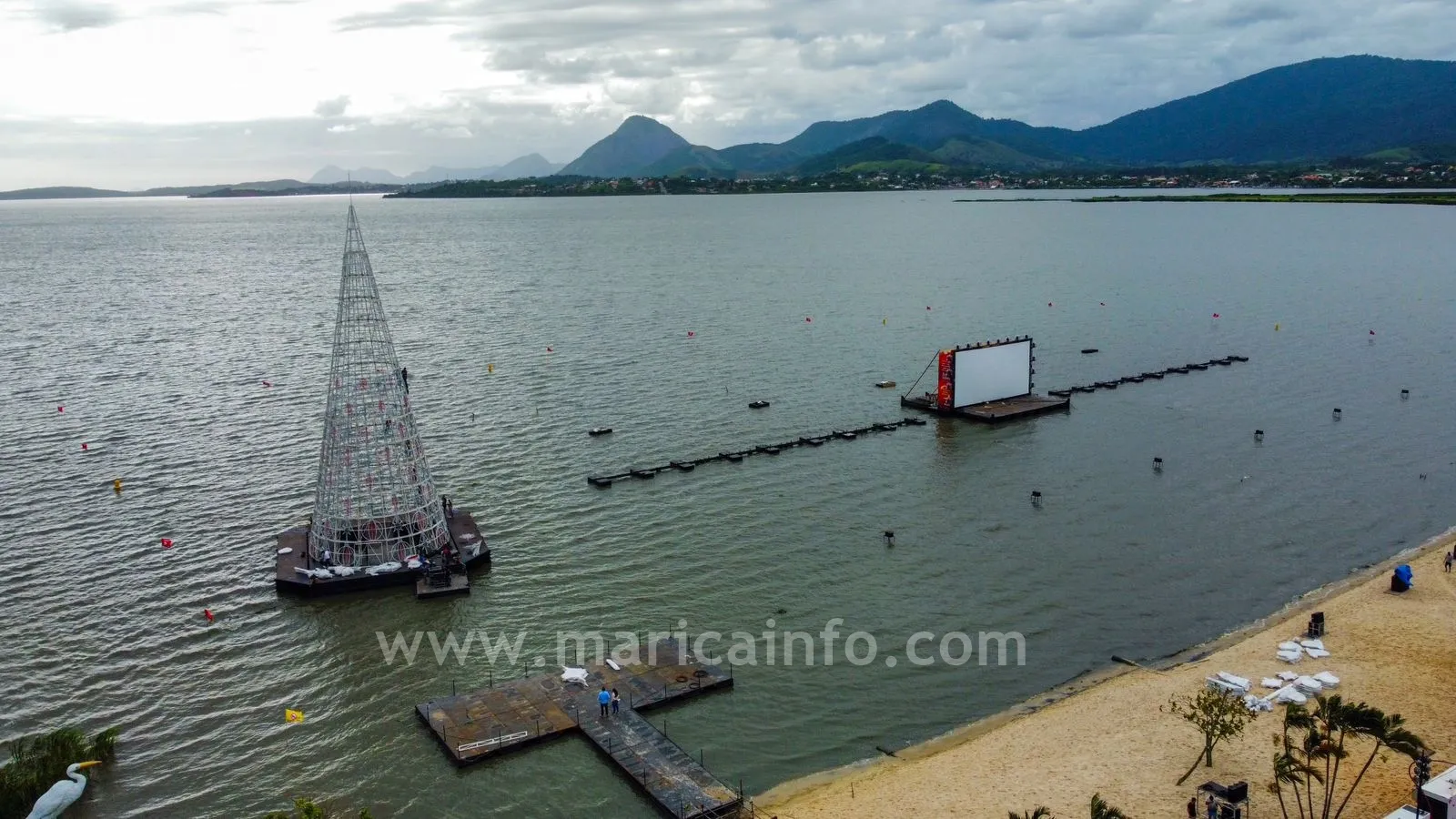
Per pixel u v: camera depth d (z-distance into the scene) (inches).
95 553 2920.8
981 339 5984.3
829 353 5620.1
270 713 2134.6
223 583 2738.7
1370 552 2928.2
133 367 5236.2
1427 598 2571.4
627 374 5093.5
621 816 1781.5
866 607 2591.0
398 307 7288.4
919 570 2812.5
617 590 2689.5
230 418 4288.9
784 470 3663.9
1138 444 3976.4
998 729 2055.9
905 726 2079.2
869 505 3316.9
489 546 2974.9
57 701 2183.8
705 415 4375.0
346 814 1809.8
